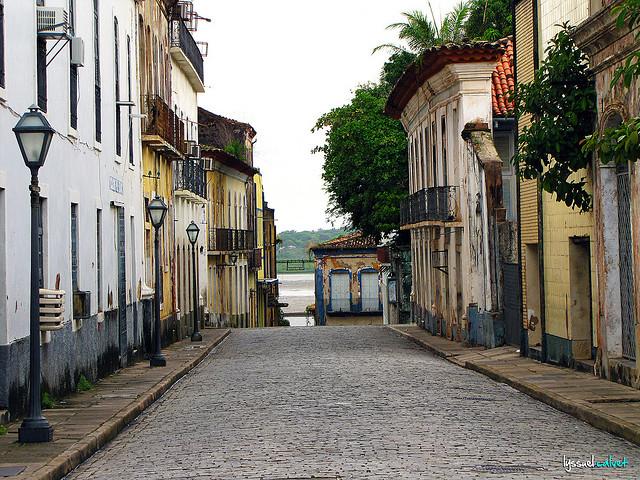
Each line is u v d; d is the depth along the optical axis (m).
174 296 37.62
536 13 24.73
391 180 51.19
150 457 13.17
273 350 33.81
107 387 21.30
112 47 26.06
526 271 26.31
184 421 16.73
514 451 12.74
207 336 40.53
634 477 10.98
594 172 19.95
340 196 52.97
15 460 12.41
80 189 21.41
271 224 89.50
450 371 24.83
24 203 16.47
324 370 25.34
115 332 25.30
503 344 29.70
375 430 14.65
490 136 31.89
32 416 13.85
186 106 47.47
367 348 34.16
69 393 19.70
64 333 19.38
